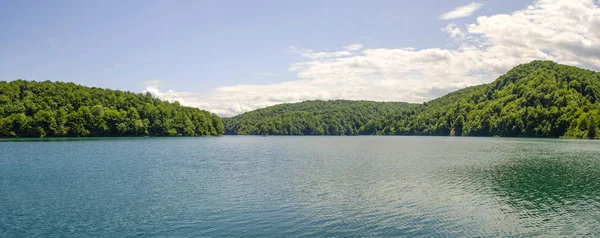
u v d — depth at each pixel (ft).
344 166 183.01
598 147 312.91
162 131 649.61
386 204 101.19
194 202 102.73
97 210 94.38
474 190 119.85
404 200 105.81
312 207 97.91
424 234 78.18
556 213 93.45
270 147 370.94
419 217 89.51
